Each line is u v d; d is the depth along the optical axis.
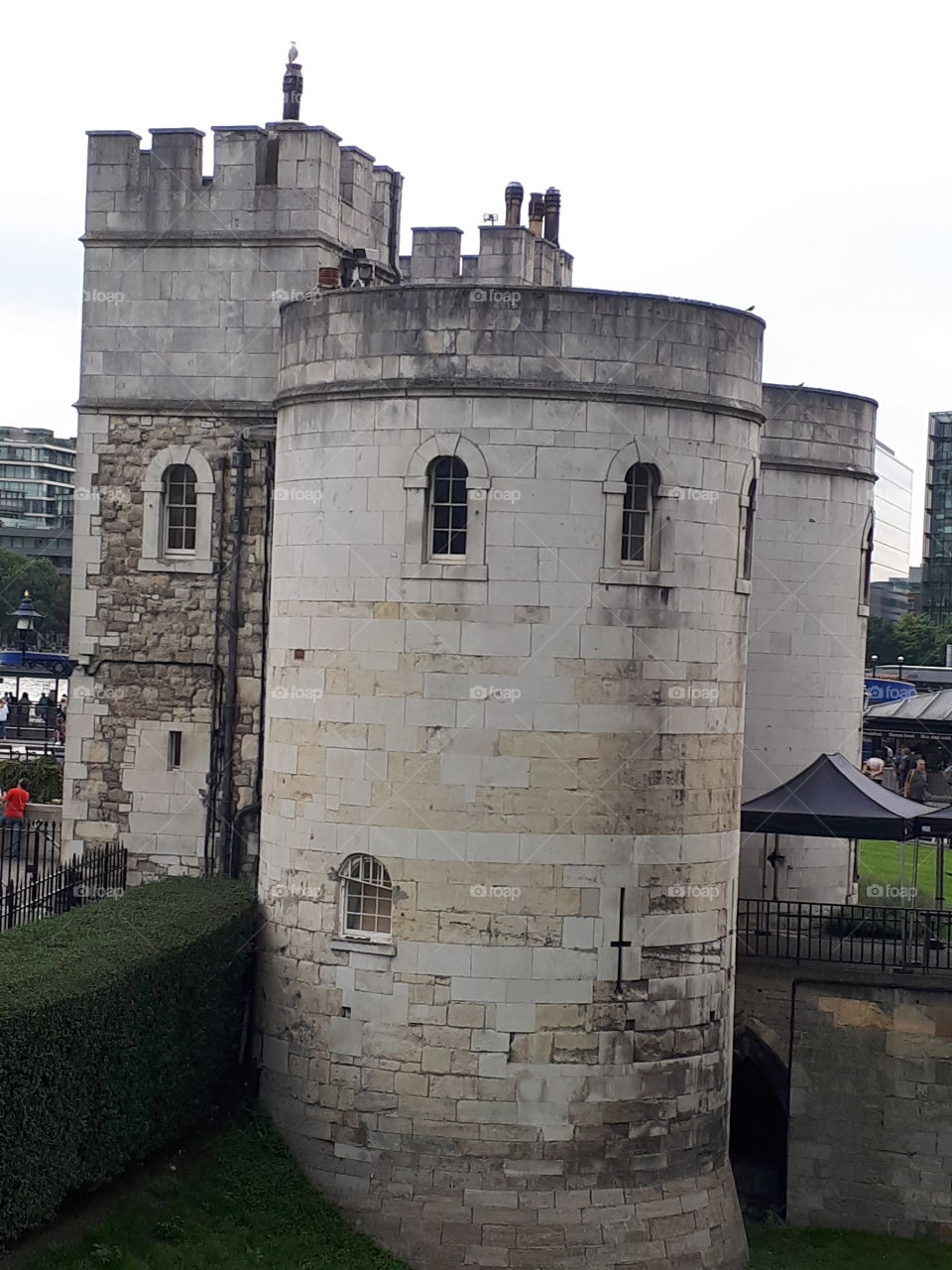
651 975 25.61
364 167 31.52
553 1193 24.98
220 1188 24.86
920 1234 29.94
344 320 25.91
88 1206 22.81
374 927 25.80
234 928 26.31
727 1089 27.16
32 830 34.47
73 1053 21.66
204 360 30.03
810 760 35.25
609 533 25.20
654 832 25.61
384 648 25.42
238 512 29.83
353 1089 25.53
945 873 43.06
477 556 25.02
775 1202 30.89
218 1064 26.06
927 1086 30.02
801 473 35.06
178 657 30.19
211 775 30.05
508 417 24.98
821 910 33.12
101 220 30.31
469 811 25.02
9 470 144.38
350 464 25.78
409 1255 24.83
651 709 25.55
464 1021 25.02
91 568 30.50
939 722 50.28
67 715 31.00
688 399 25.64
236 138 29.80
